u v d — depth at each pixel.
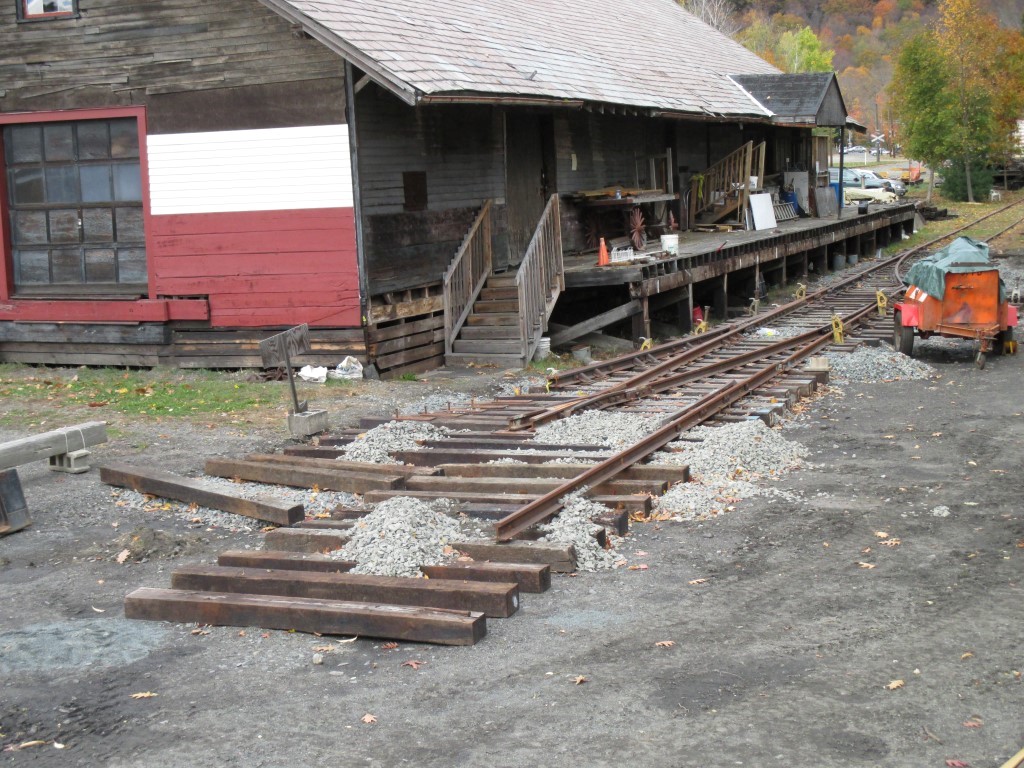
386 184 16.55
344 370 16.06
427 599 7.07
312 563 7.74
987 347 16.08
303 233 16.09
